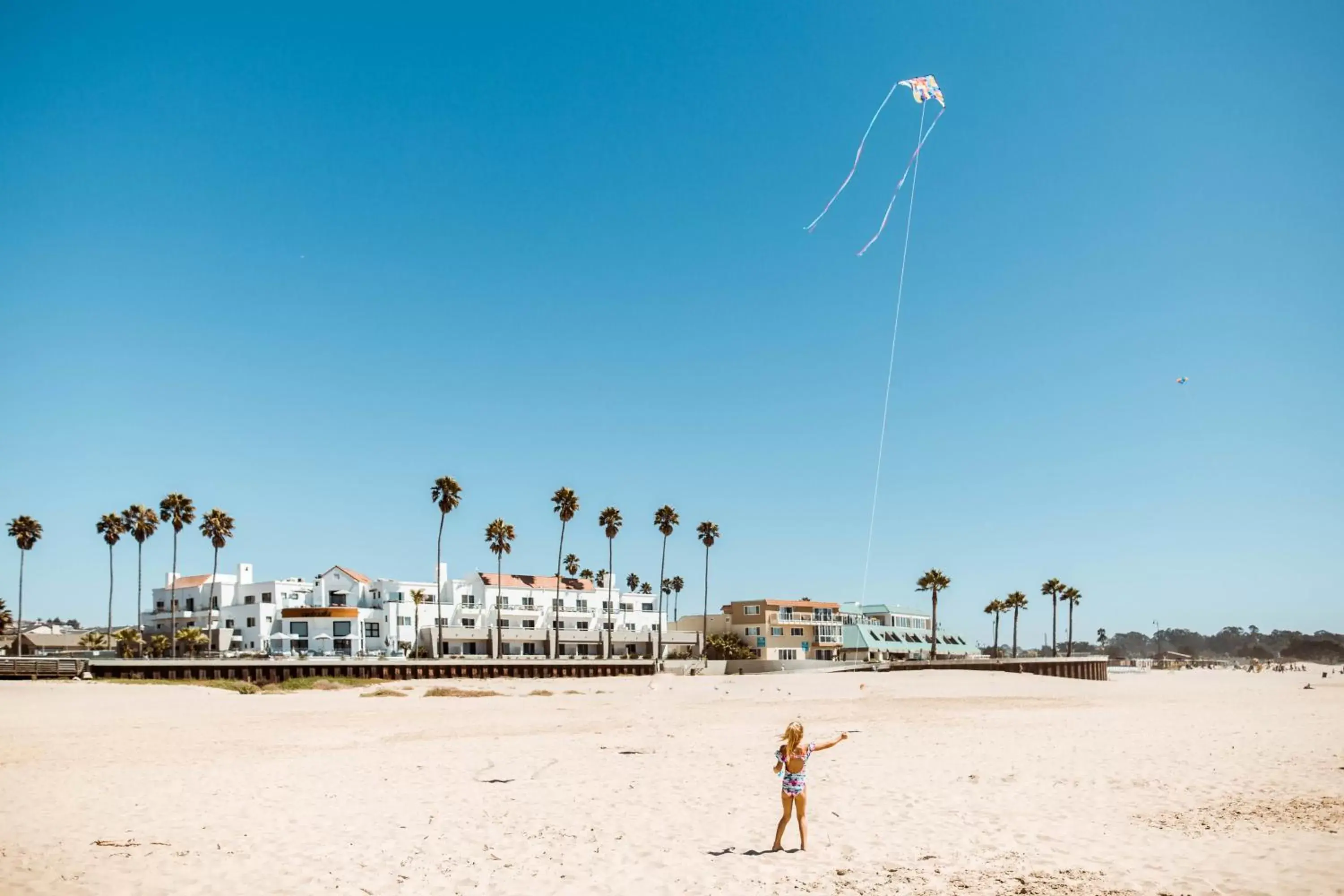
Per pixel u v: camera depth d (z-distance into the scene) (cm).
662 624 12406
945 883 1114
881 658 14100
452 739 3194
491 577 11756
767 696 6431
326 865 1256
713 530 12000
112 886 1145
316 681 6762
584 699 6175
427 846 1372
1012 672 9838
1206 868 1143
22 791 1906
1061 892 1061
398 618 10844
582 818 1599
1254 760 2223
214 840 1414
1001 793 1783
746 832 1459
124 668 6234
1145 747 2589
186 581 11562
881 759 2439
